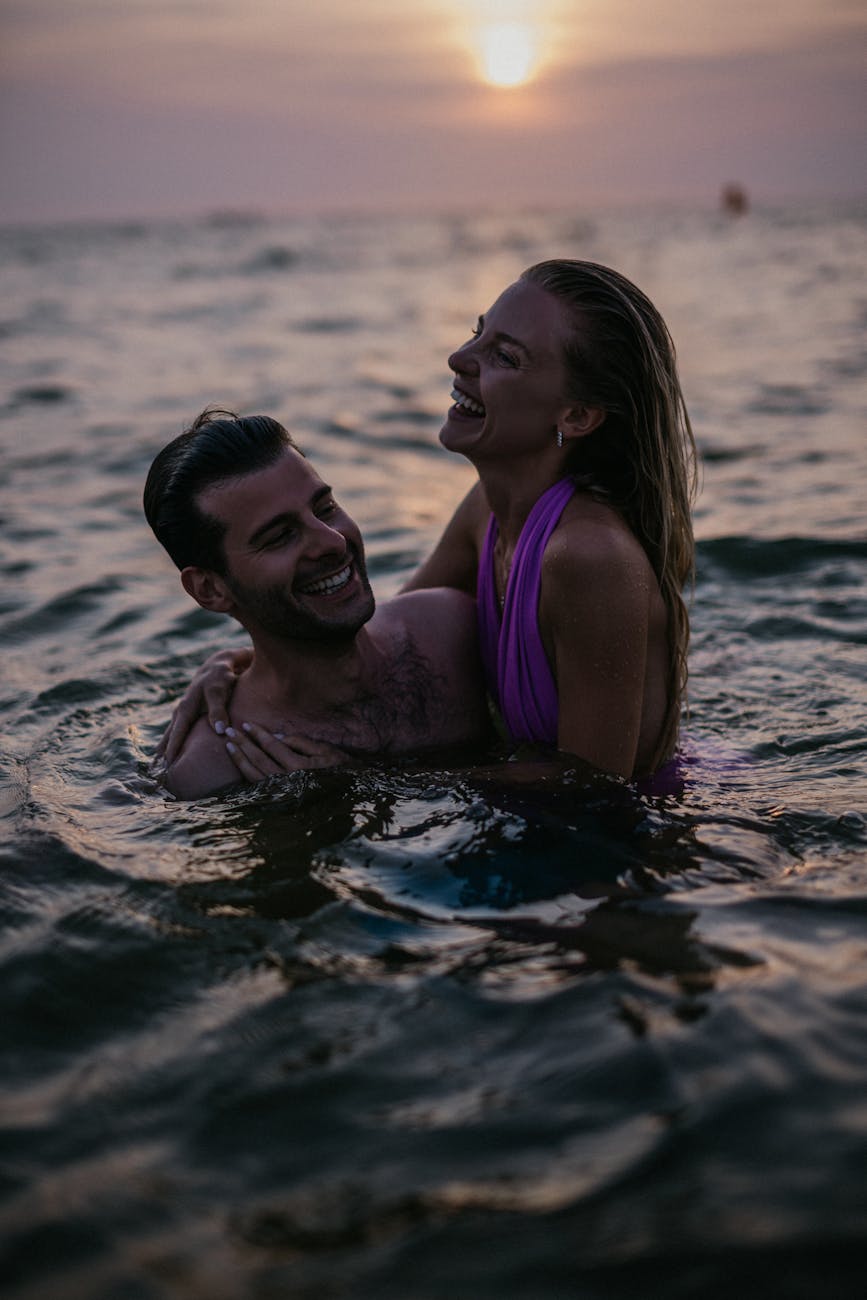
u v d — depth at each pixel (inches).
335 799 103.2
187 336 572.4
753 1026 69.0
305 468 106.1
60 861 94.2
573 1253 53.9
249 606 107.3
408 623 118.0
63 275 1120.8
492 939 80.4
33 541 217.2
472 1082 65.9
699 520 215.6
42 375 434.0
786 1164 58.5
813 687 136.1
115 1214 57.3
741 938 78.9
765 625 159.6
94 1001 75.6
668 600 107.9
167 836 98.4
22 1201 58.3
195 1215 57.1
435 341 544.7
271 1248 54.9
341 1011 73.0
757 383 384.5
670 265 1048.2
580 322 102.2
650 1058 66.6
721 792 105.3
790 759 114.7
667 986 73.5
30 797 108.6
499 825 95.6
